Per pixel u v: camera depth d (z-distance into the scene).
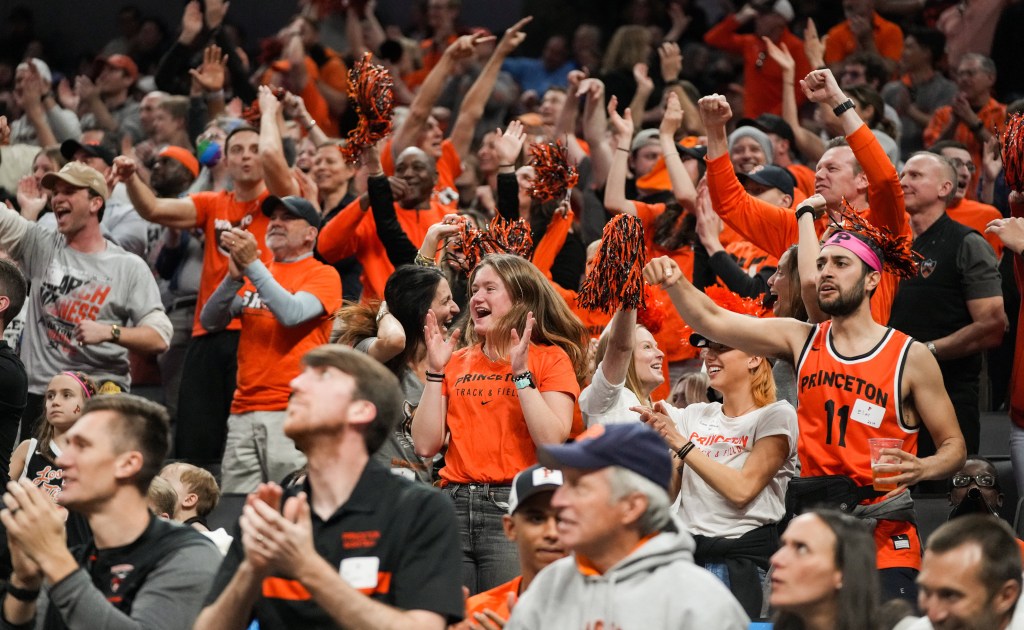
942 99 16.64
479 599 7.30
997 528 6.00
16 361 9.71
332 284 11.45
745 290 10.91
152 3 23.47
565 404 8.38
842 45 17.88
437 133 14.00
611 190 12.36
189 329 13.71
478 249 10.42
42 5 23.62
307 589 5.50
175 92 17.78
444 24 19.48
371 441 5.97
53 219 14.21
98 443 6.52
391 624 5.53
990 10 17.59
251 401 11.41
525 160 13.65
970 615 5.90
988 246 10.61
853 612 5.90
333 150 13.21
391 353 9.31
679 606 5.43
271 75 17.81
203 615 5.73
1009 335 12.58
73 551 6.83
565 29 21.20
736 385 8.96
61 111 17.59
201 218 12.80
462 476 8.44
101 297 12.08
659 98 17.61
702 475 8.51
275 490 5.63
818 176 10.80
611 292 8.59
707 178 10.71
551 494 6.73
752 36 17.58
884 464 7.88
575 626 5.63
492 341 8.61
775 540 8.72
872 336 8.44
